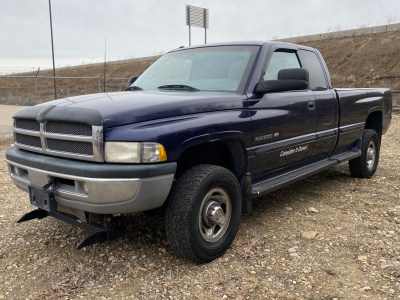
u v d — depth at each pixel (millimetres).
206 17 24562
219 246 2963
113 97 3029
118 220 2750
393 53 30156
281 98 3650
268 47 3750
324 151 4535
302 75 3252
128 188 2475
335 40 37812
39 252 3139
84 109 2598
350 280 2637
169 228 2746
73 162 2594
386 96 5891
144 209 2609
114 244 3293
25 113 2986
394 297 2396
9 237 3436
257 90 3377
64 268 2865
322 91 4398
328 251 3111
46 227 3682
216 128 2883
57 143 2732
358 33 37250
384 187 5094
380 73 28016
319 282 2619
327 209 4207
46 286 2604
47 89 40562
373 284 2570
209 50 3967
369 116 5945
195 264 2910
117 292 2525
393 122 12453
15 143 3193
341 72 30797
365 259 2945
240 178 3352
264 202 4492
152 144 2508
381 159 7023
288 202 4484
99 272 2807
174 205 2725
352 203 4406
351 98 4871
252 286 2574
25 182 2955
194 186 2730
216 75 3596
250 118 3215
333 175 5844
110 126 2488
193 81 3672
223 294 2480
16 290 2545
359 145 5258
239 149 3236
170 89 3590
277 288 2545
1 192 4824
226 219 3094
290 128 3736
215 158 3357
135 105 2693
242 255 3059
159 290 2541
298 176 3928
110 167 2457
